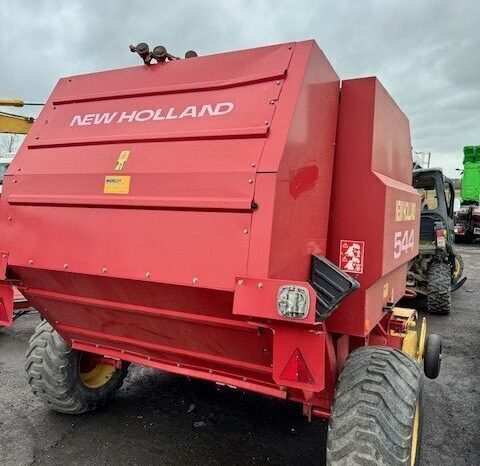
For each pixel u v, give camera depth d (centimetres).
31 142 285
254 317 205
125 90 275
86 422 343
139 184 233
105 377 361
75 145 268
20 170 277
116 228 235
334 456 209
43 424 339
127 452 305
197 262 212
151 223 226
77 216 247
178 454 304
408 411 214
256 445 317
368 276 244
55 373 321
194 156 227
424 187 753
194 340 249
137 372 442
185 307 229
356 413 211
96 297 258
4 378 428
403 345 330
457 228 2020
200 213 214
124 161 244
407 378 224
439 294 721
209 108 240
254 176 205
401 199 294
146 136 245
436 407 395
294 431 337
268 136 213
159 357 282
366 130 248
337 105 255
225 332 229
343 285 218
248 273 201
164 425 341
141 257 225
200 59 262
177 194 222
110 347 301
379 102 258
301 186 221
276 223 202
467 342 598
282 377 204
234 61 249
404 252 311
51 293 274
